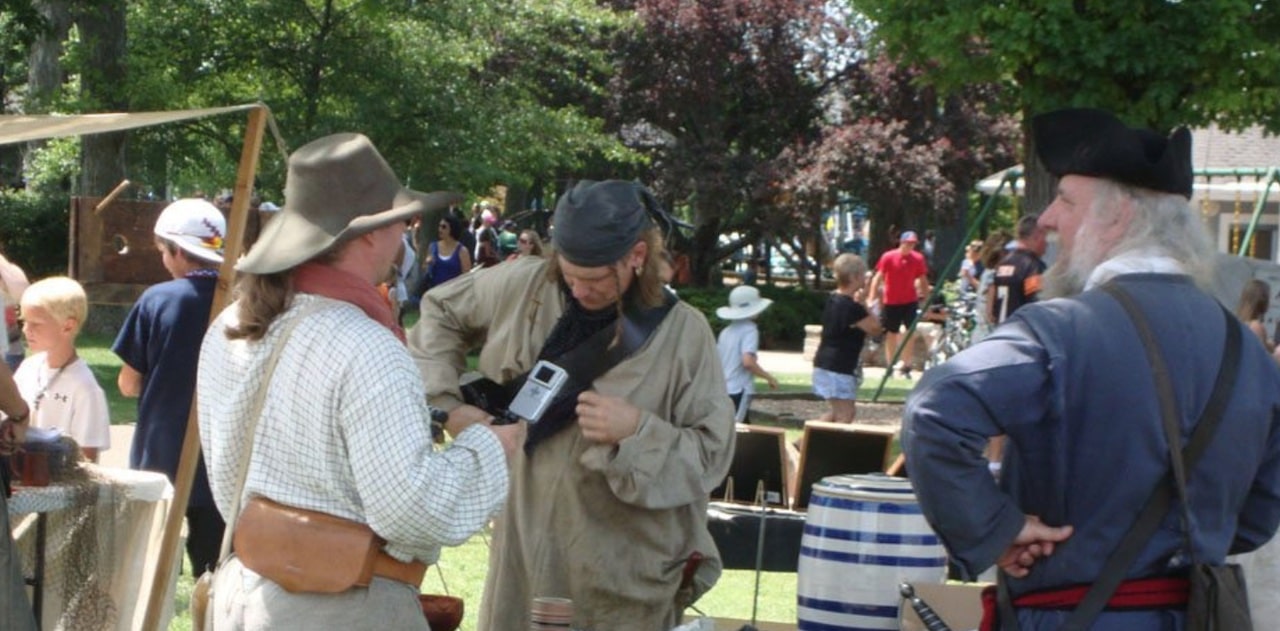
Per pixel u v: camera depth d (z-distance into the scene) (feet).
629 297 12.65
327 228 9.95
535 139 70.23
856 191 84.02
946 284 68.39
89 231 27.07
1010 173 47.78
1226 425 8.97
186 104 63.52
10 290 23.68
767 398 52.24
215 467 10.25
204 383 10.41
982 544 8.84
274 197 63.57
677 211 97.35
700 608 23.06
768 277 106.11
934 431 8.81
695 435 12.60
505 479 10.16
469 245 82.28
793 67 86.58
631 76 85.30
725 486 19.12
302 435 9.73
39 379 19.15
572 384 12.62
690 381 12.73
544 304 12.91
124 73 60.64
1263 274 31.17
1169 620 8.87
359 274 10.20
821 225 91.45
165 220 18.39
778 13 85.10
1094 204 9.37
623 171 89.10
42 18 56.85
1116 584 8.81
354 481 9.71
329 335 9.75
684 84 85.20
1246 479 9.22
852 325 38.29
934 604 13.37
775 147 89.66
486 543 27.20
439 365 13.05
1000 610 9.33
